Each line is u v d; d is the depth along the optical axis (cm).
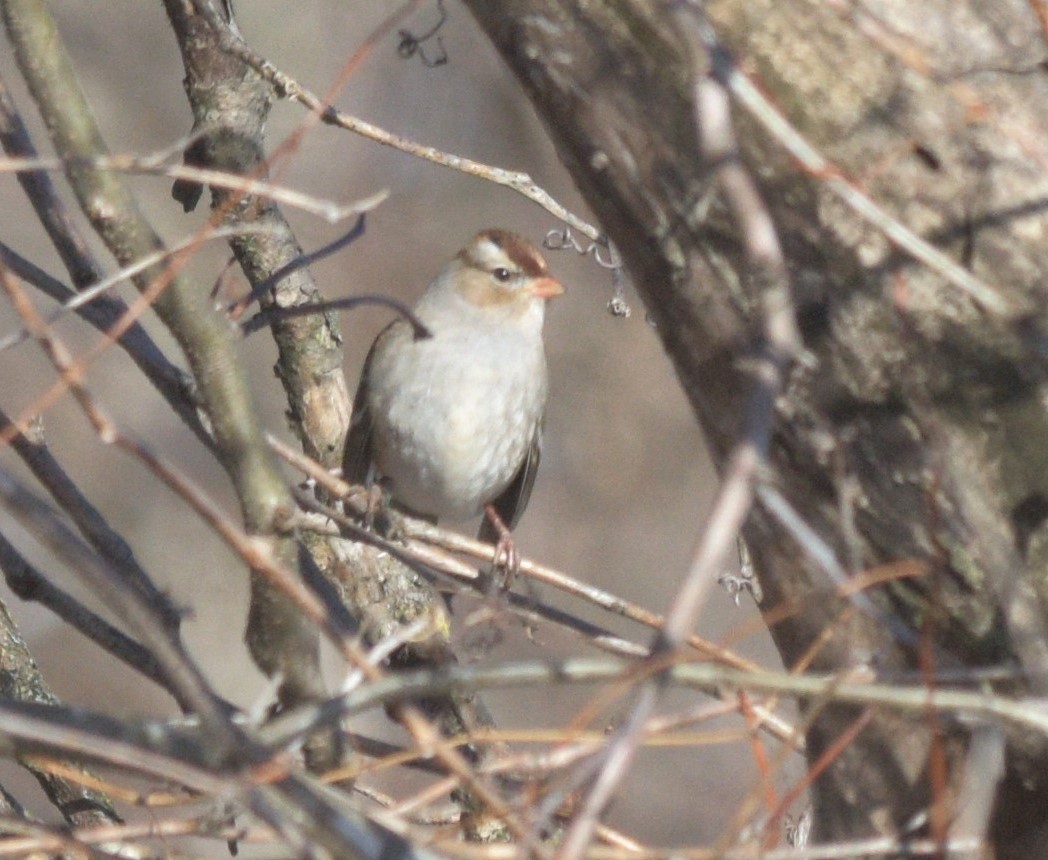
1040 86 469
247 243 761
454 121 1942
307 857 366
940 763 436
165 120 1958
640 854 436
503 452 936
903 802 485
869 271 463
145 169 471
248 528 488
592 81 475
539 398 952
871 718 487
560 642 1548
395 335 923
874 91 463
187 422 590
